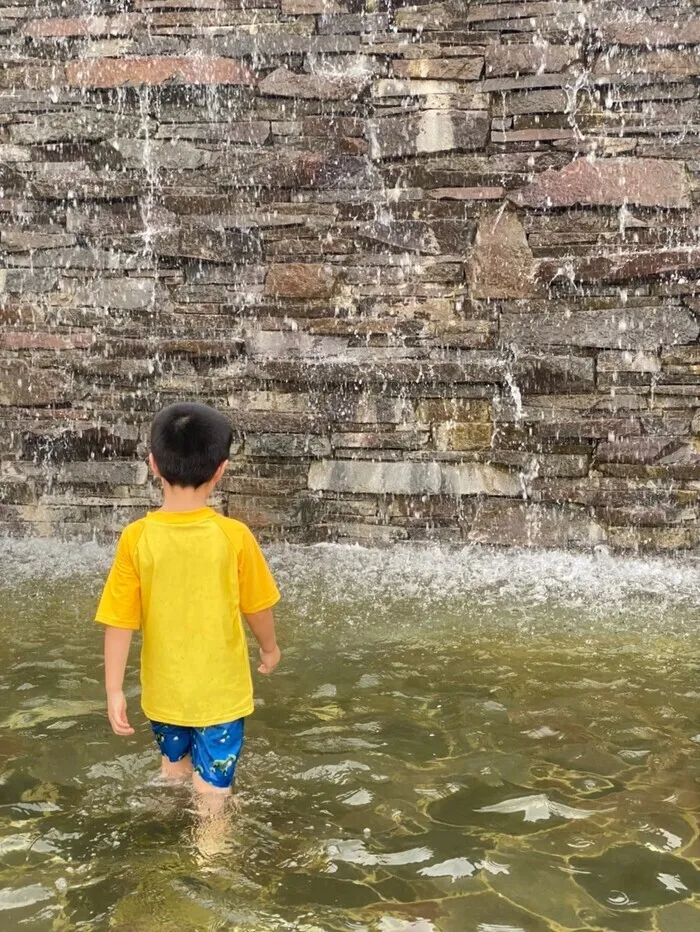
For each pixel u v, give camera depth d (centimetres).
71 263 420
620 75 388
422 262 404
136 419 422
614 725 254
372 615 340
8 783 221
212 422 217
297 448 414
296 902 180
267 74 407
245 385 416
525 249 397
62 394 423
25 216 421
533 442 402
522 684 281
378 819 208
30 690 272
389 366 405
